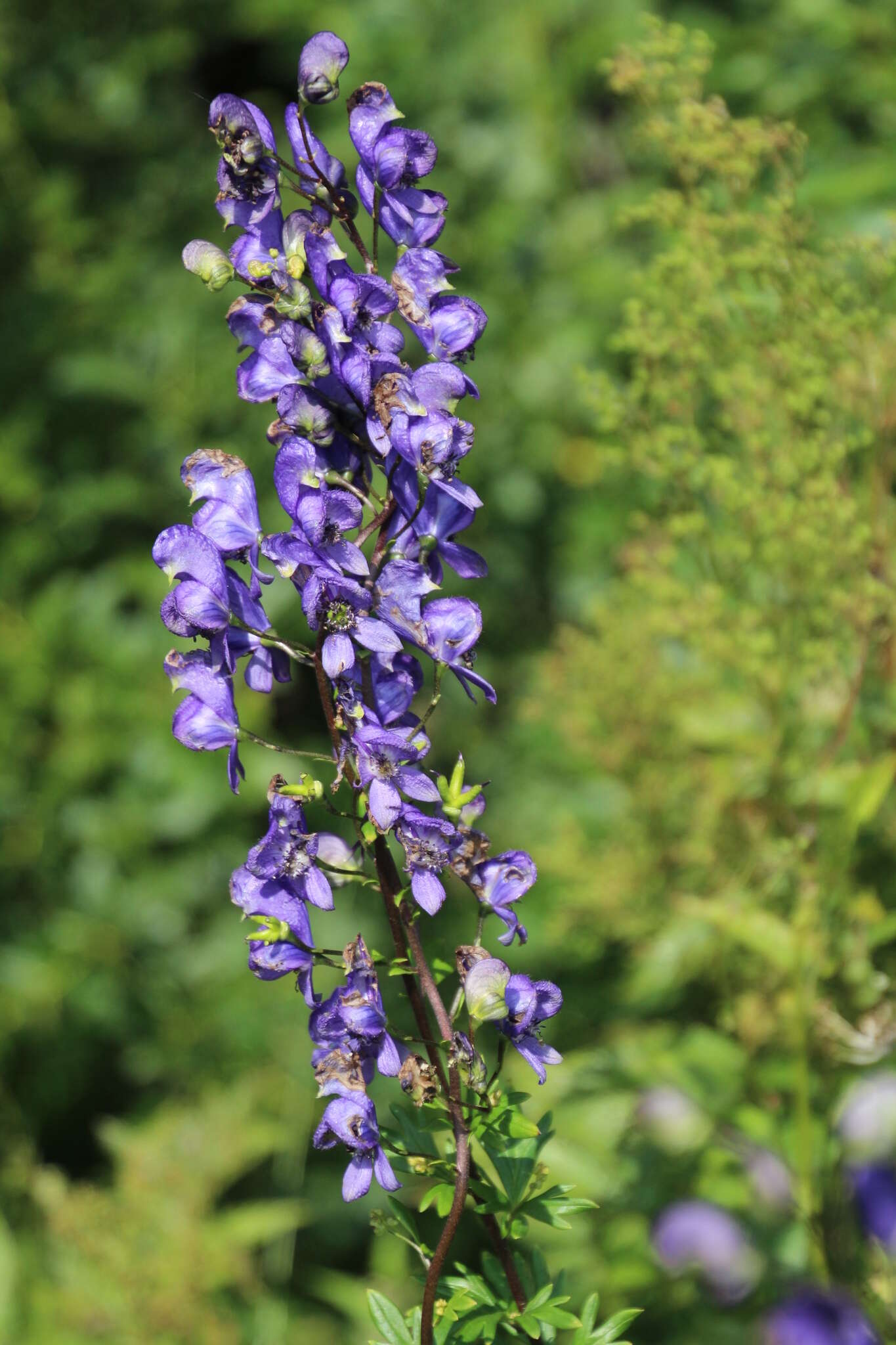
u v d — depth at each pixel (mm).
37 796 2354
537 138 2814
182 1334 1819
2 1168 2266
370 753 1104
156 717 2430
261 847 1116
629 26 2709
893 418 1490
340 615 1100
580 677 1700
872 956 1518
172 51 2865
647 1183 1439
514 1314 1161
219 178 1124
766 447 1483
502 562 2719
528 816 2367
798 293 1473
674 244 1657
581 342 2701
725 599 1475
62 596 2432
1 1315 1891
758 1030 1473
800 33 2395
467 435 1108
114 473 2576
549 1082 1508
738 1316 1386
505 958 2139
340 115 2816
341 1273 2268
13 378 2572
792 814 1513
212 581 1115
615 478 2543
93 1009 2338
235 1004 2393
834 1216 1378
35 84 2803
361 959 1117
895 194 2043
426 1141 1175
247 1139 2002
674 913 1639
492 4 2857
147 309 2676
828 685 1536
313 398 1111
